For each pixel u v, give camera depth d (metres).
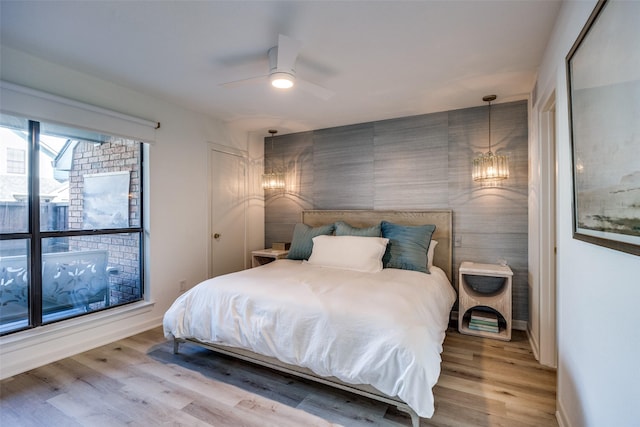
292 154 4.41
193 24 1.89
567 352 1.59
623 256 0.99
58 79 2.41
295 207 4.38
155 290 3.13
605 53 1.05
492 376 2.18
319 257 3.18
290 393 1.98
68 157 2.57
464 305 2.96
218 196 3.86
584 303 1.35
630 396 0.95
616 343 1.05
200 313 2.31
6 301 2.24
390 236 3.22
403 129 3.66
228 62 2.38
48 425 1.68
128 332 2.89
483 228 3.26
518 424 1.68
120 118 2.79
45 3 1.68
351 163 3.98
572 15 1.49
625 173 0.93
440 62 2.35
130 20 1.85
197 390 2.01
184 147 3.41
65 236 2.56
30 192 2.36
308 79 2.65
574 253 1.48
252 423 1.70
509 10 1.74
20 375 2.17
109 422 1.70
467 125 3.34
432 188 3.51
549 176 2.36
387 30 1.94
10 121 2.25
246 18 1.83
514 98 3.07
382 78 2.62
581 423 1.38
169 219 3.26
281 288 2.21
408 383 1.55
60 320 2.52
